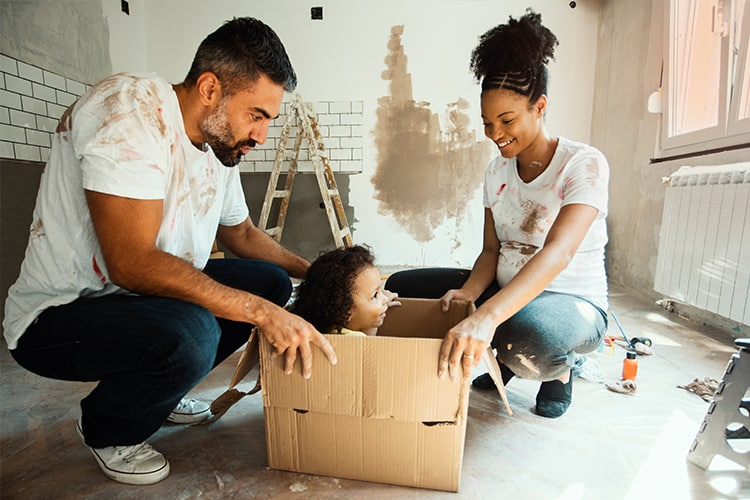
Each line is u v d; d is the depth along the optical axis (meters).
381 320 1.21
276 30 3.88
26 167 2.46
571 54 3.87
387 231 4.15
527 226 1.37
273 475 1.06
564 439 1.23
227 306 0.94
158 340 0.91
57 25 2.74
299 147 3.78
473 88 3.88
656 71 2.95
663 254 2.55
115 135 0.88
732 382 1.06
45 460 1.12
